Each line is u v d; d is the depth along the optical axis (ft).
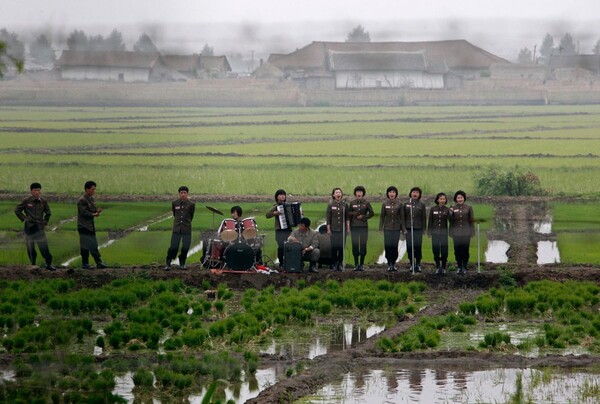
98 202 147.54
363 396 54.60
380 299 78.33
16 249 103.04
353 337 70.03
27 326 69.05
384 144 249.75
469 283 88.79
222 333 67.62
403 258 102.06
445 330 71.77
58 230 116.67
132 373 59.67
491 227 124.77
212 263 91.66
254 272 89.35
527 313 77.25
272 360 62.64
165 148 237.25
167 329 71.77
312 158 212.23
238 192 158.10
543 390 55.31
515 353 64.54
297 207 92.07
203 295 84.74
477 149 233.35
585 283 85.97
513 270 90.94
